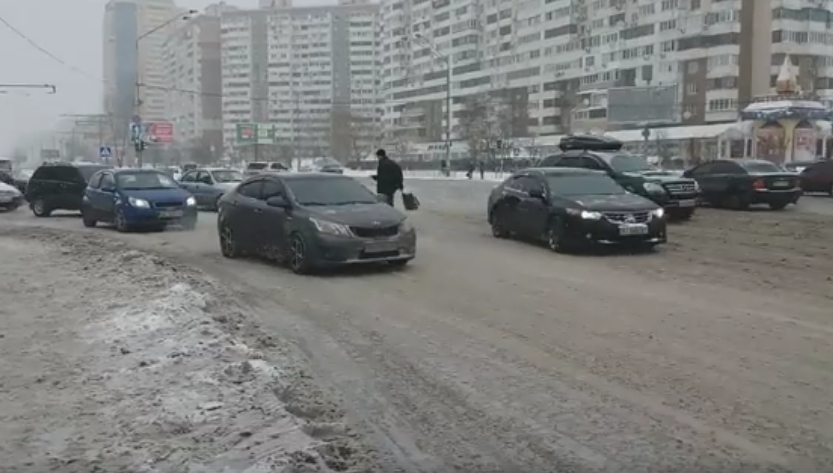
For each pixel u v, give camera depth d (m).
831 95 78.44
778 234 16.86
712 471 4.64
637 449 4.98
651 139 74.88
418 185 43.75
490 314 8.95
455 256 13.85
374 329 8.31
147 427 5.35
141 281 11.27
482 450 5.02
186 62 109.38
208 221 22.81
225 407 5.63
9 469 4.79
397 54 127.06
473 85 116.38
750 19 83.31
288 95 114.75
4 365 7.06
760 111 58.88
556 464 4.78
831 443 5.03
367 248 11.85
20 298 10.46
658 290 10.34
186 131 108.94
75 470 4.75
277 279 11.66
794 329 8.03
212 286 10.92
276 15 113.44
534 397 6.02
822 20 83.06
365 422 5.53
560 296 9.96
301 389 6.24
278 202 12.69
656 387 6.19
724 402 5.81
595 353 7.21
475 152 79.25
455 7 117.75
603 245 14.08
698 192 20.92
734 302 9.49
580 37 98.75
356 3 123.75
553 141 85.81
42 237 18.88
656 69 88.94
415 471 4.71
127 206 19.62
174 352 7.10
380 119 128.12
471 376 6.59
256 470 4.60
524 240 16.25
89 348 7.59
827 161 29.36
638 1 90.88
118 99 90.88
